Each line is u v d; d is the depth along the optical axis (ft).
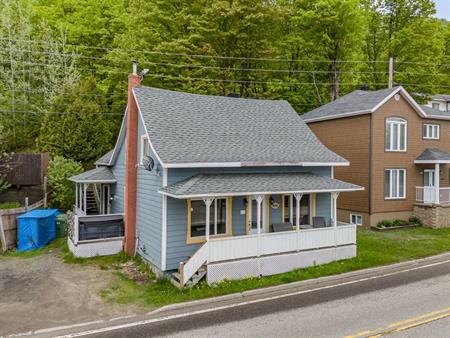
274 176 43.14
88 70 98.48
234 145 43.45
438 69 118.32
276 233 37.73
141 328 25.29
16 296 31.58
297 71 98.78
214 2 79.61
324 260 40.81
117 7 100.78
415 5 101.86
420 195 69.46
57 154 72.18
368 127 65.05
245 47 84.07
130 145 45.39
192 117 45.75
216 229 40.37
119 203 54.85
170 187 36.86
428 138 72.38
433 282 35.12
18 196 61.98
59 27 92.73
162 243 36.83
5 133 79.87
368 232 60.44
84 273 38.04
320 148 50.29
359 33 96.89
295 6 97.45
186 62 81.87
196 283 33.55
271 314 27.53
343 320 26.02
